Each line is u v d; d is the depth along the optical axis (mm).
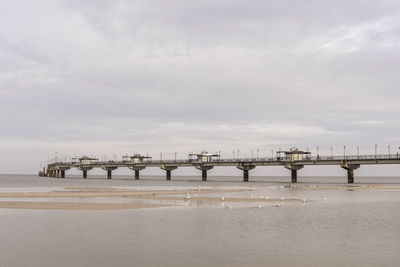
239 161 195125
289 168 176750
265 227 36750
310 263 23344
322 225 38312
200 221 40562
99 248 26922
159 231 33969
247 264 23094
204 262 23453
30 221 39656
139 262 23344
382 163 146500
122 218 42500
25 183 185375
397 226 37875
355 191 107438
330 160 162875
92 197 76250
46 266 22391
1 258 24062
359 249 27094
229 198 74562
